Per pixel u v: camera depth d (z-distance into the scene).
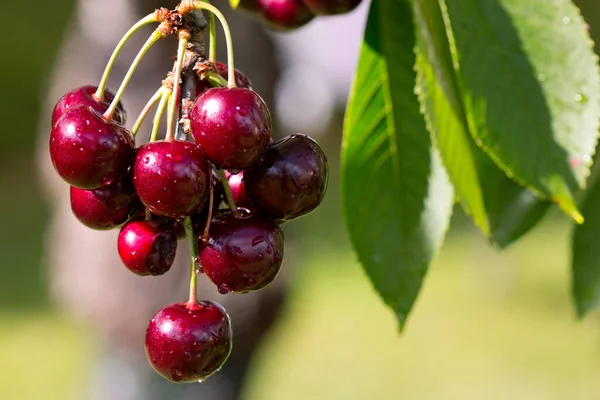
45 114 1.47
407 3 0.71
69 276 1.40
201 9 0.66
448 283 3.19
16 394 2.19
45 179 1.49
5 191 5.08
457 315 2.83
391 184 0.73
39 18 5.20
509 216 0.75
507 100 0.65
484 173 0.74
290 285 1.51
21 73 5.22
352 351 2.51
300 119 4.37
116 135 0.64
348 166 0.73
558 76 0.65
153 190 0.63
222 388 1.41
